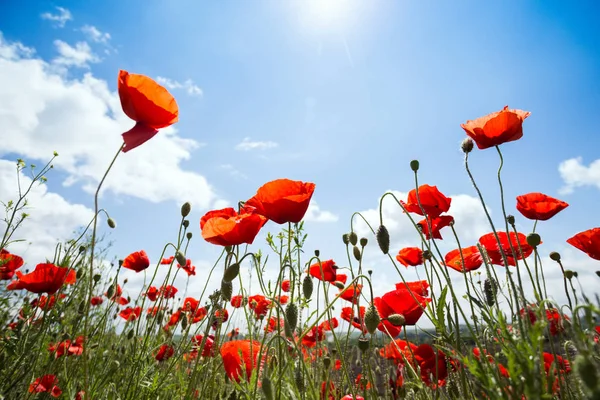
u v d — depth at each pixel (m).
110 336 0.71
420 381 0.34
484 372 0.22
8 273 0.61
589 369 0.15
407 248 0.48
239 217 0.34
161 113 0.30
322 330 0.51
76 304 0.66
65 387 0.50
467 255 0.39
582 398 0.23
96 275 0.57
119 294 0.81
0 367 0.49
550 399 0.19
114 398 0.44
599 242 0.36
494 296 0.26
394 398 0.39
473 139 0.35
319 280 0.48
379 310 0.40
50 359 0.57
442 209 0.40
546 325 0.19
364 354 0.37
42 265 0.49
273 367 0.34
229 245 0.37
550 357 0.28
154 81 0.30
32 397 0.49
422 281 0.43
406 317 0.37
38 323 0.57
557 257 0.36
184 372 0.55
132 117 0.31
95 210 0.25
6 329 0.55
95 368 0.53
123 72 0.30
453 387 0.33
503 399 0.19
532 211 0.40
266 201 0.32
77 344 0.63
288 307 0.31
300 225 0.48
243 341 0.34
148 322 0.55
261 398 0.30
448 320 0.31
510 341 0.20
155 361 0.50
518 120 0.32
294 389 0.28
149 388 0.44
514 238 0.37
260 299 0.54
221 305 0.40
